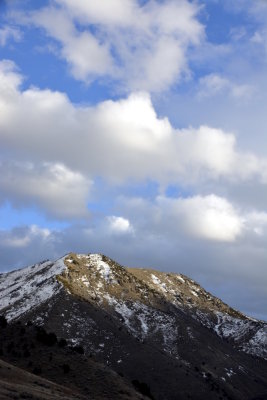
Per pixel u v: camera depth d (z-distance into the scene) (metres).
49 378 86.12
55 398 65.62
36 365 90.50
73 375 89.38
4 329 105.19
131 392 88.12
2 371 73.31
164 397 158.12
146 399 89.38
